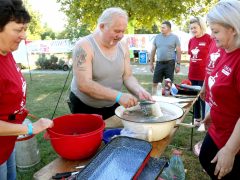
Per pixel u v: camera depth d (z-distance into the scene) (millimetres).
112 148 1128
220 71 1368
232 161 1245
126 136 1198
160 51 5203
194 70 3971
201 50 3816
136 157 1069
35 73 10484
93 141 1179
